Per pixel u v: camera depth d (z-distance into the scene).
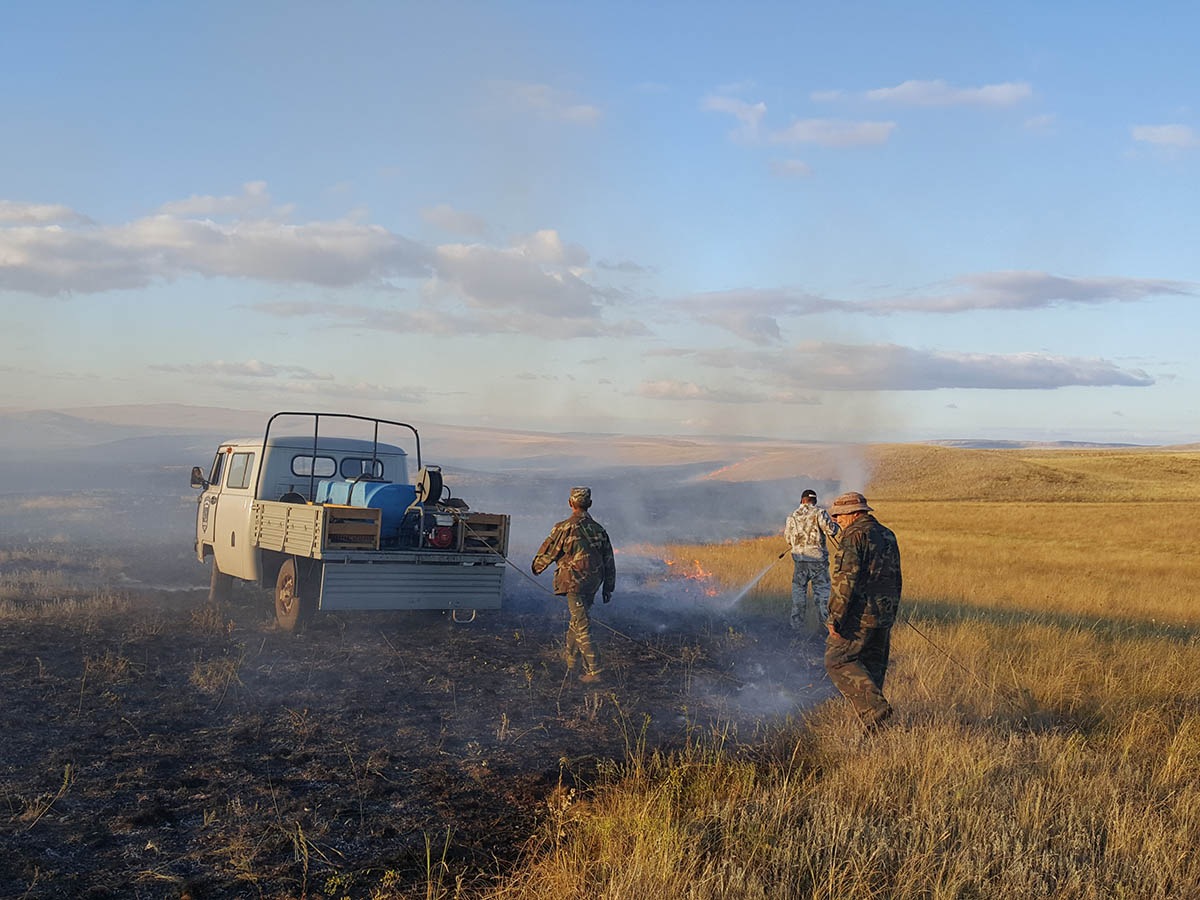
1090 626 12.14
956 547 32.19
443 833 4.73
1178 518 50.19
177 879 4.05
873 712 6.27
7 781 5.12
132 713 6.59
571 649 8.45
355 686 7.70
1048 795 5.11
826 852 4.21
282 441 11.33
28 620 9.82
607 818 4.65
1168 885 4.15
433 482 10.18
